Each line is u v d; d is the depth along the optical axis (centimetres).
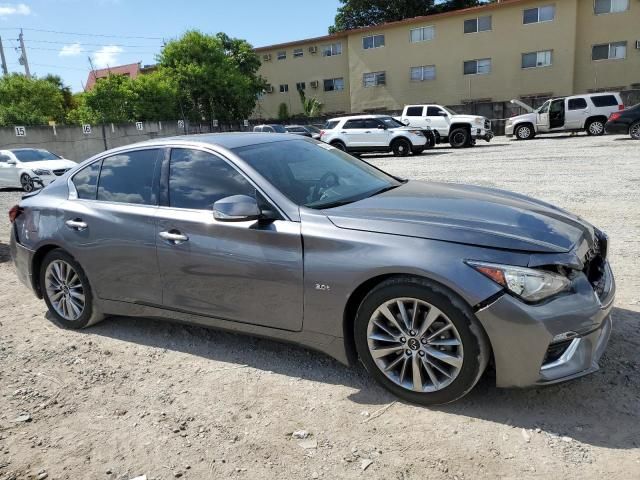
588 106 2414
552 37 3338
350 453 271
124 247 399
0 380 370
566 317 273
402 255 293
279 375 356
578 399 303
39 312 508
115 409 326
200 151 387
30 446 292
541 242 287
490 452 263
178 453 279
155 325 454
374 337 312
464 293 277
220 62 3938
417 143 2062
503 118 3158
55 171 1570
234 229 348
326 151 441
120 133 2862
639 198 849
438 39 3684
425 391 301
